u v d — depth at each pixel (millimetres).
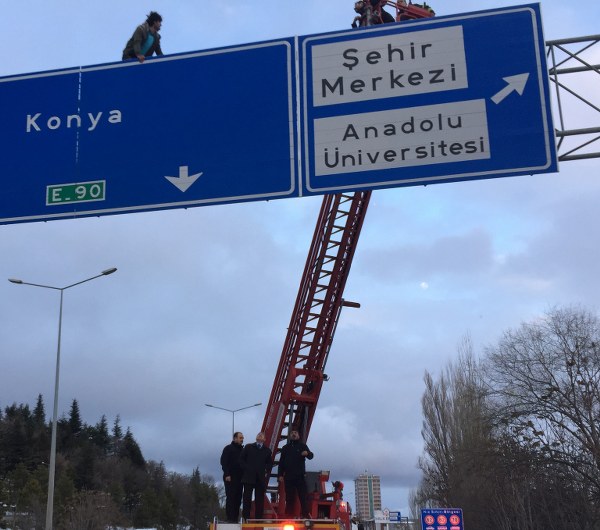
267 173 8883
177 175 9102
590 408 30359
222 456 14398
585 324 31953
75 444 154375
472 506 42000
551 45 8789
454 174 8445
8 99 9656
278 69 9117
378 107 8750
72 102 9539
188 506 145875
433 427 50312
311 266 17719
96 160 9328
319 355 17812
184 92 9289
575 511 34406
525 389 31891
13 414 158250
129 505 141000
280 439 17281
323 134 8805
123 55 9664
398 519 52969
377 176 8586
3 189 9438
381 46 8891
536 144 8406
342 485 15359
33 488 89438
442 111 8609
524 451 31328
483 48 8703
